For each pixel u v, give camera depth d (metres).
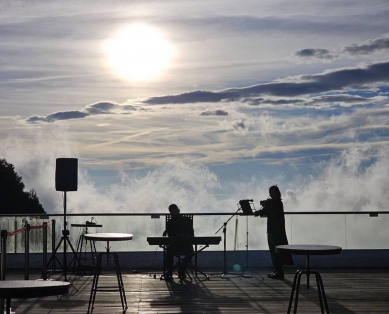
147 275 11.64
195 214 12.42
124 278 11.27
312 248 6.21
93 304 8.34
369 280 11.03
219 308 8.53
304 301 9.01
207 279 11.08
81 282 10.73
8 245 12.58
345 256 12.80
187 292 9.79
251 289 10.05
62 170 11.64
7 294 4.38
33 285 4.50
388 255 12.80
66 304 8.80
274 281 10.89
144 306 8.66
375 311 8.34
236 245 12.63
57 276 11.42
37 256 12.61
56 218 12.50
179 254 11.02
